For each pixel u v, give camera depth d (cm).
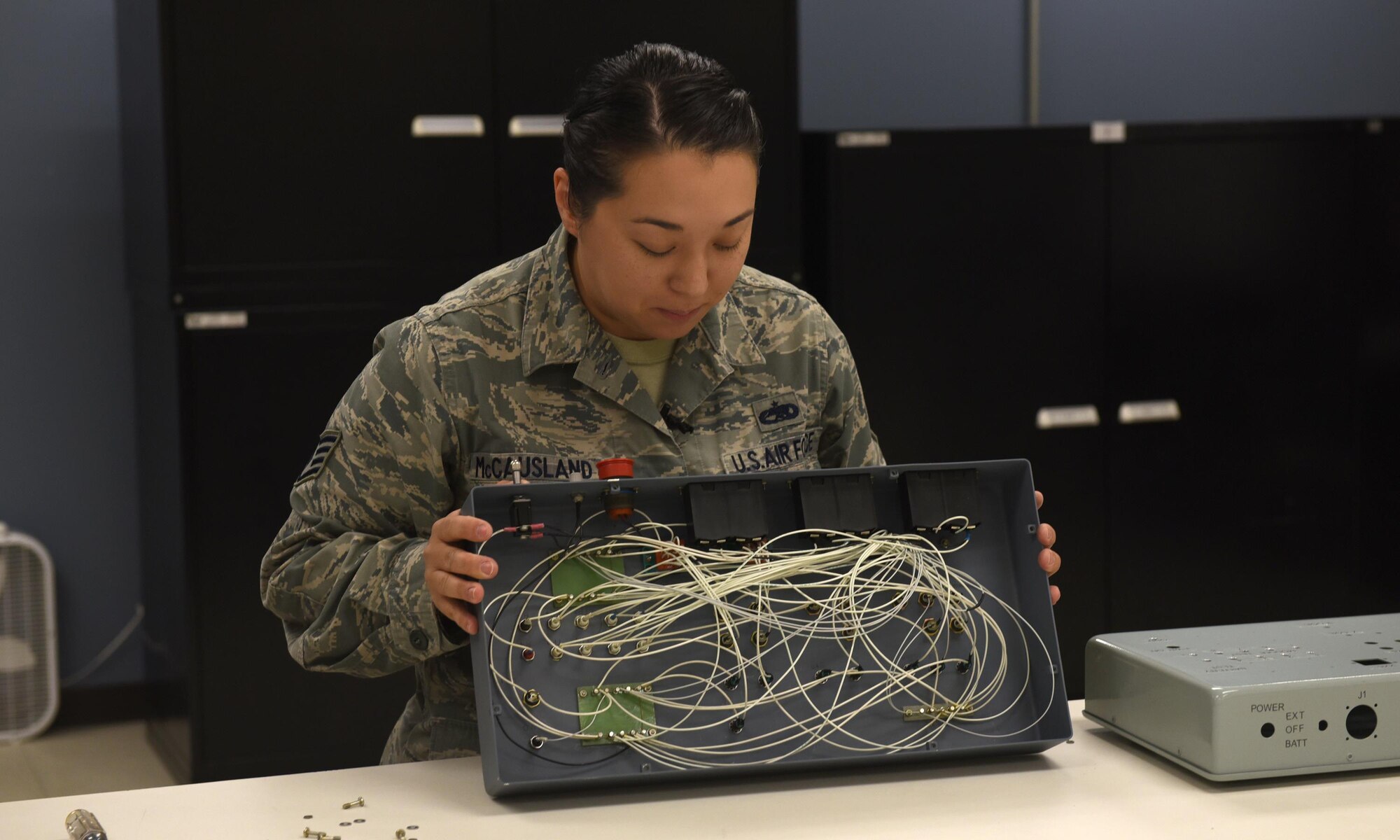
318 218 265
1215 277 304
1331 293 309
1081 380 301
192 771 270
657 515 114
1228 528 311
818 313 140
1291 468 312
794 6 281
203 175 259
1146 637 123
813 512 114
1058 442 301
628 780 106
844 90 347
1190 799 107
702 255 111
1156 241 301
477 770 115
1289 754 108
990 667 116
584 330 127
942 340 294
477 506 109
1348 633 123
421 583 113
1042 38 356
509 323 129
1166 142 299
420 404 126
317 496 127
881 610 114
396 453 126
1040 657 117
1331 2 369
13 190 314
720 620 111
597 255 114
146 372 304
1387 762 110
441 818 104
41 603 317
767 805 106
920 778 111
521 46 270
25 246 316
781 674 112
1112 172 297
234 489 267
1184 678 110
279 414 267
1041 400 299
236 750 271
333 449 127
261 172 262
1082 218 297
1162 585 309
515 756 106
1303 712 108
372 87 264
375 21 263
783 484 117
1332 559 316
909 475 117
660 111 106
